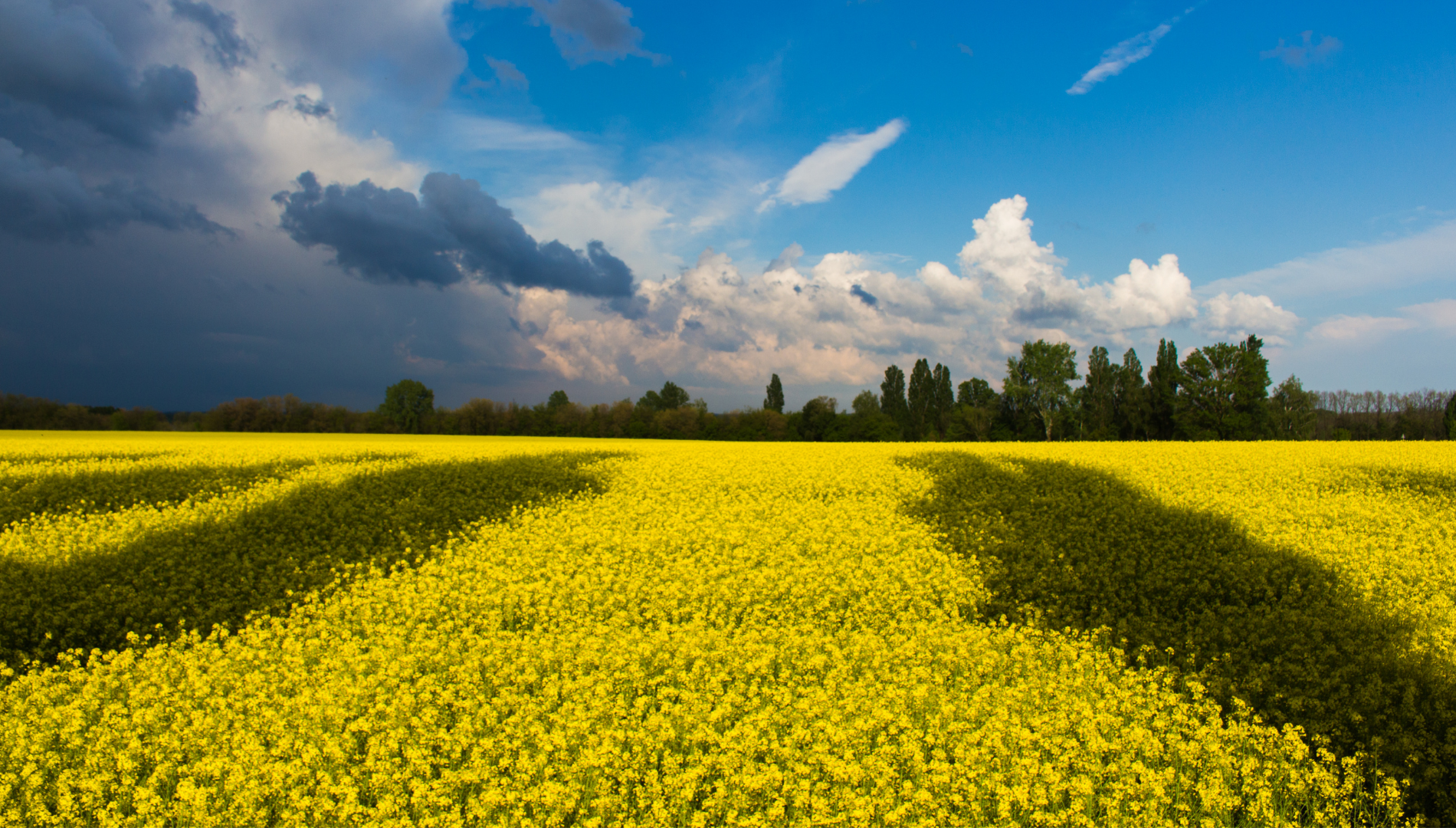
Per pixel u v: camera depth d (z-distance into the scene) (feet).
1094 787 21.93
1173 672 30.83
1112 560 47.65
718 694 28.32
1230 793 21.61
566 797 21.22
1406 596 39.29
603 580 43.24
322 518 61.62
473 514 63.52
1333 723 25.91
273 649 34.91
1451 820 21.58
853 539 53.06
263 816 21.15
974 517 59.16
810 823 20.68
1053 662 32.19
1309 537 50.60
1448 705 27.12
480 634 36.24
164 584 45.88
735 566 46.52
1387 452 91.97
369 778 23.03
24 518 60.80
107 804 22.03
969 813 21.20
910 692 27.96
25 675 33.09
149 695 28.48
